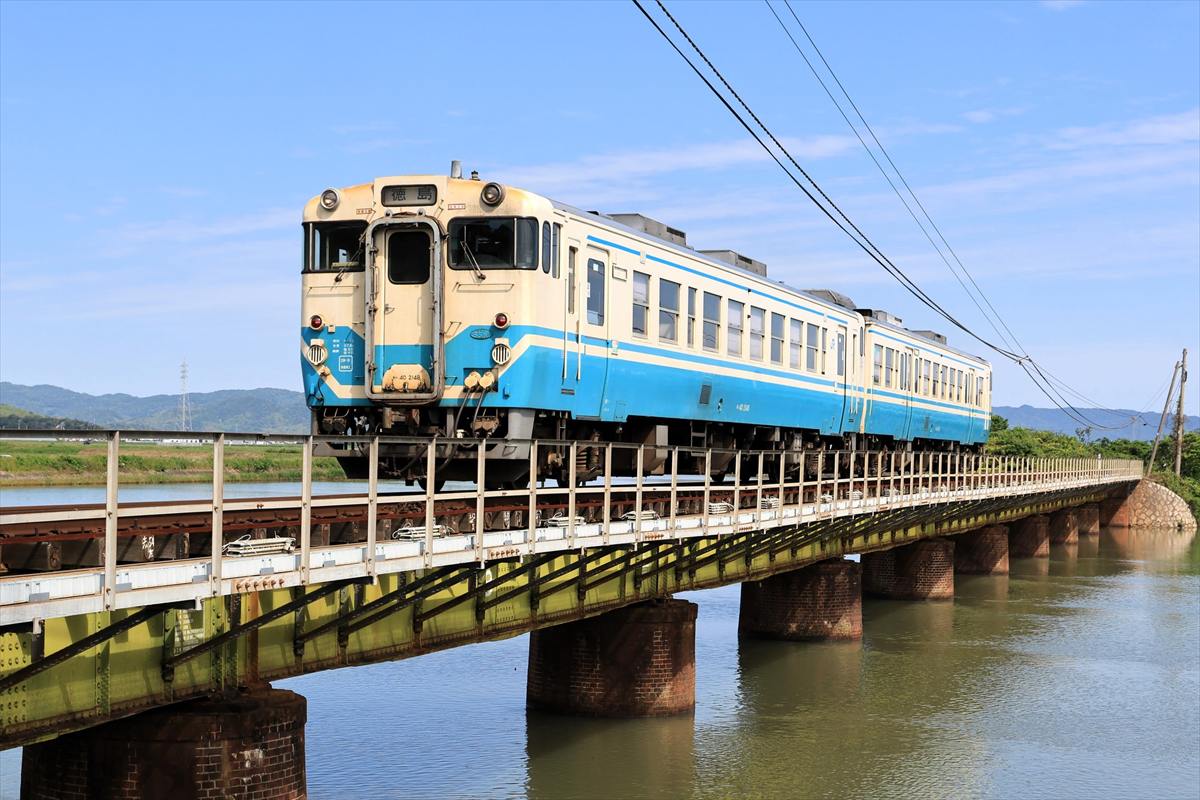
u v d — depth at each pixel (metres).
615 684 24.84
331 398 17.88
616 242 20.30
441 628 16.39
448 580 14.86
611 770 21.62
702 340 23.84
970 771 22.89
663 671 24.95
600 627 25.06
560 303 18.16
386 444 17.30
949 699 28.64
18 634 10.37
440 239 17.28
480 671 30.50
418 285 17.42
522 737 23.66
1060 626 39.75
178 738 12.80
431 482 13.27
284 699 13.41
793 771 22.19
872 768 22.70
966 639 36.91
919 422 40.22
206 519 12.24
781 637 34.97
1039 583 52.22
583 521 17.45
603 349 19.83
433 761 22.02
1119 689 30.38
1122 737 25.84
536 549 15.36
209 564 10.48
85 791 12.95
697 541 23.64
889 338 36.41
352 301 17.78
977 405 49.25
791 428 29.30
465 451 17.05
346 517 13.70
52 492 42.97
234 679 13.05
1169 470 102.81
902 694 29.00
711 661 32.03
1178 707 28.56
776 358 27.73
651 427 22.64
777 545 27.92
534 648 25.67
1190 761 24.06
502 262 17.22
